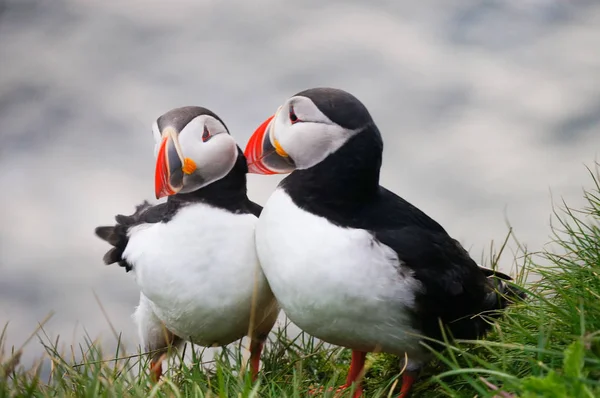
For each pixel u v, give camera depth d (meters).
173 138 6.30
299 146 5.98
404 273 5.80
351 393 5.88
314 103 5.98
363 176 5.95
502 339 5.74
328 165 5.93
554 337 5.83
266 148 6.32
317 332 6.06
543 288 6.74
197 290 6.35
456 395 5.20
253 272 6.38
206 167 6.37
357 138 5.94
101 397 5.56
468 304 6.20
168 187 6.31
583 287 6.04
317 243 5.79
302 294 5.85
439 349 6.16
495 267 7.63
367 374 7.01
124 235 6.85
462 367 6.16
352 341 6.05
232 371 6.66
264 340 6.86
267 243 6.06
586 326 5.61
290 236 5.89
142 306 7.00
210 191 6.46
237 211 6.50
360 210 5.98
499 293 6.37
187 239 6.35
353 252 5.74
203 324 6.51
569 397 4.56
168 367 6.63
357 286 5.71
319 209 5.92
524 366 5.82
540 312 5.74
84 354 6.55
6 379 5.52
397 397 6.22
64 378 6.22
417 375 6.22
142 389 5.82
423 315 5.93
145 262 6.47
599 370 5.09
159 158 6.29
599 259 6.45
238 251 6.37
